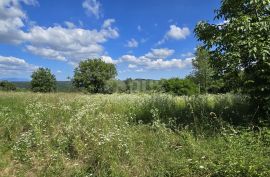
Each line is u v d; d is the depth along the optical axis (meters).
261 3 7.81
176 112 10.06
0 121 9.53
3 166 6.99
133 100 12.55
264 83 7.95
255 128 7.83
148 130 8.40
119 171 6.25
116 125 8.09
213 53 8.38
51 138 8.10
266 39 7.68
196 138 7.55
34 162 7.06
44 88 62.06
